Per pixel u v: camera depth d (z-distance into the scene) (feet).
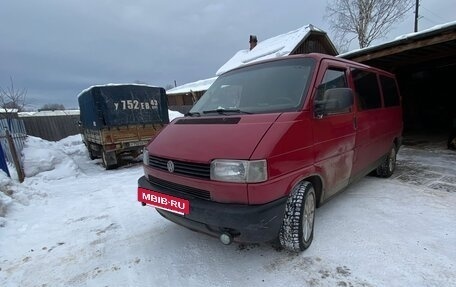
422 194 14.02
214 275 8.21
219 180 7.34
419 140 32.07
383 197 13.73
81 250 10.37
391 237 9.76
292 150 7.97
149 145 10.09
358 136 11.71
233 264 8.68
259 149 7.27
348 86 11.44
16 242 11.39
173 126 10.46
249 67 12.13
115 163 27.25
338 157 10.34
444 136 33.81
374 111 13.60
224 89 11.85
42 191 18.30
